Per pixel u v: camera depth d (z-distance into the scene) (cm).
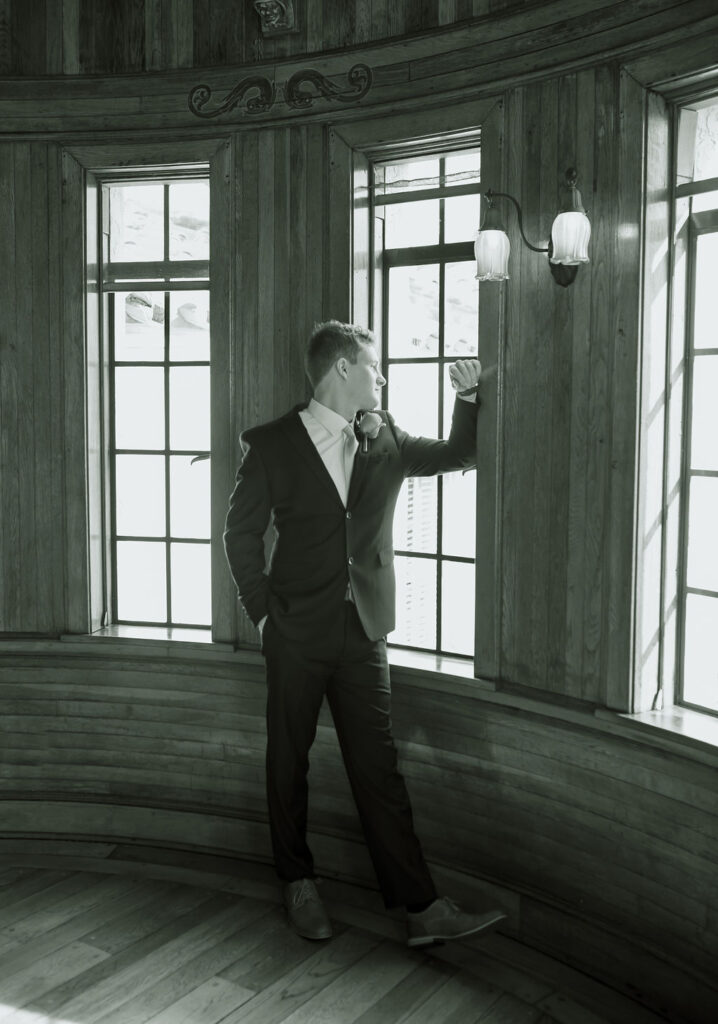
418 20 325
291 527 313
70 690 389
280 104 350
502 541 316
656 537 283
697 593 282
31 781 390
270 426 319
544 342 300
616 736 286
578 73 288
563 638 301
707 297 274
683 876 270
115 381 390
